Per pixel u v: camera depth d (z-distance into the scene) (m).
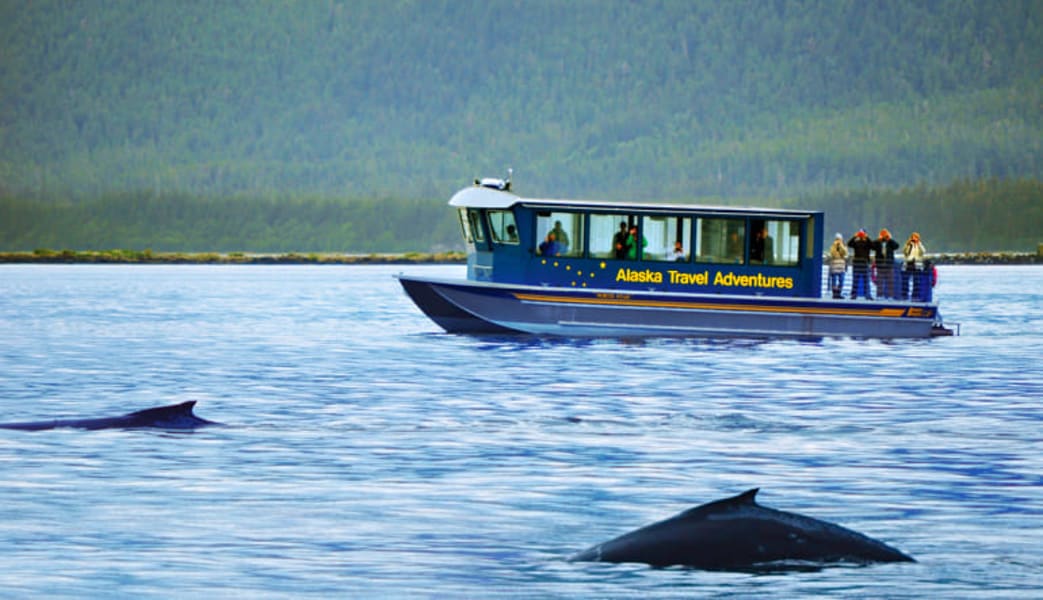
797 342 182.88
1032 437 104.50
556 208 178.12
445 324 182.75
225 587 63.31
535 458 93.38
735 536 63.62
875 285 188.38
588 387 135.88
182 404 106.62
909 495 81.88
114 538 71.50
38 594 62.25
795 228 181.62
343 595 62.16
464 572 65.12
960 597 60.66
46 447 95.19
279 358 171.38
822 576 62.16
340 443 99.44
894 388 137.88
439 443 99.62
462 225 185.88
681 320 178.38
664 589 60.78
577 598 60.41
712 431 106.12
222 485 83.88
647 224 178.88
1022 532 72.56
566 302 176.88
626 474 87.81
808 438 103.06
